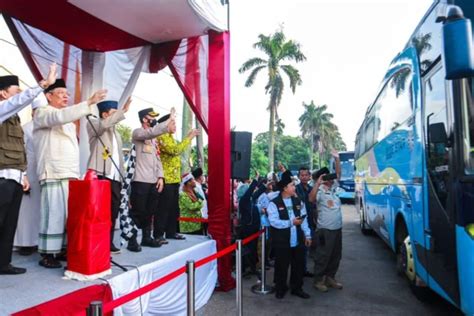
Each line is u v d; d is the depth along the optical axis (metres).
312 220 7.22
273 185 8.36
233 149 6.64
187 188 7.00
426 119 4.66
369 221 10.37
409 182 5.49
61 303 2.83
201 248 5.32
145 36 6.31
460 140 3.65
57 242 3.71
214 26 5.71
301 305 5.40
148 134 4.77
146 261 4.15
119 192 4.59
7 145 3.40
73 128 3.98
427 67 4.70
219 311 5.14
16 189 3.47
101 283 3.27
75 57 6.54
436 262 4.28
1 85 3.54
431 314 5.04
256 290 6.05
